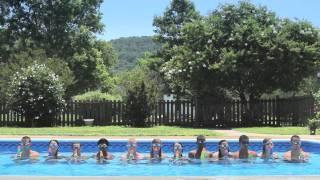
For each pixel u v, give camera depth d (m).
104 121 29.78
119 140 18.20
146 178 9.27
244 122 30.62
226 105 30.55
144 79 30.73
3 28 50.50
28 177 9.27
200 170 13.82
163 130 23.98
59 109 28.84
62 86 30.03
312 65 30.78
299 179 9.34
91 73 56.56
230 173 13.32
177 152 15.21
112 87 69.38
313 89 39.72
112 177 9.30
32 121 28.45
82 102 29.66
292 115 30.53
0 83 31.06
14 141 18.20
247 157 15.38
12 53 49.75
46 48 49.56
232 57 29.39
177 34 52.94
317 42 31.88
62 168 14.18
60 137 19.78
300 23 32.06
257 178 9.45
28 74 28.45
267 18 32.97
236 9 32.59
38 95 28.23
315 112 26.78
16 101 28.11
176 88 40.56
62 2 50.59
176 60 31.52
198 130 24.23
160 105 30.16
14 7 50.81
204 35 31.55
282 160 15.49
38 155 15.69
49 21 50.66
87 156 15.70
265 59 29.94
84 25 54.47
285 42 30.11
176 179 9.25
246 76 30.62
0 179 9.14
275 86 31.42
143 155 15.65
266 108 30.84
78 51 52.22
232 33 31.06
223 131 24.83
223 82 30.69
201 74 30.09
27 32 50.16
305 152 16.98
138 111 28.62
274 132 23.83
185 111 30.34
